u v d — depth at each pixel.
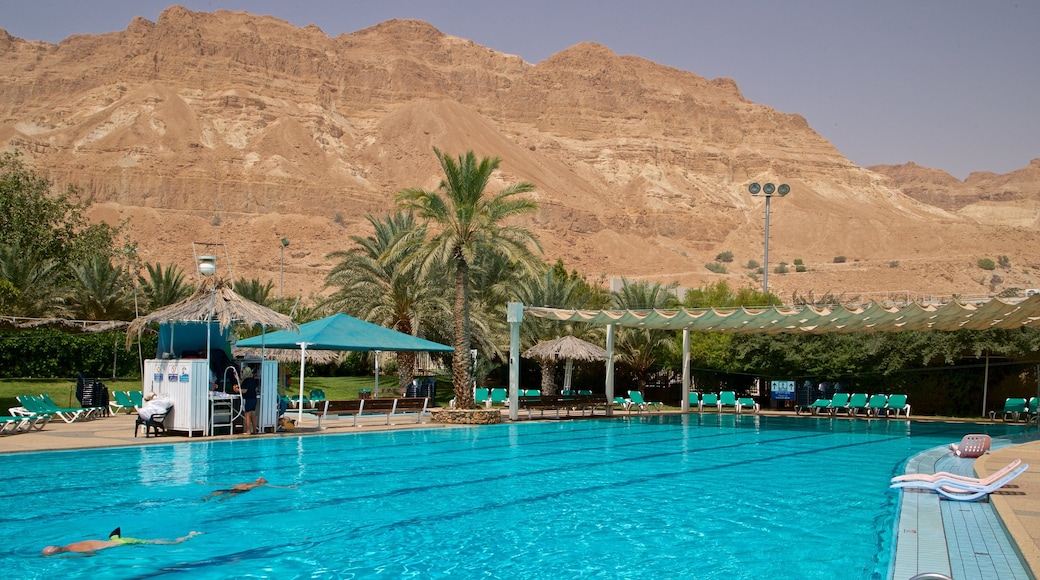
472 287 32.69
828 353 29.56
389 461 14.05
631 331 33.03
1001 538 7.68
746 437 19.78
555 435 19.83
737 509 9.89
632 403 30.08
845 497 10.80
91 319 35.12
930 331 26.94
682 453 16.09
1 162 42.12
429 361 39.19
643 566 7.24
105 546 7.73
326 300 31.89
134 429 17.94
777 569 7.14
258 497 10.38
